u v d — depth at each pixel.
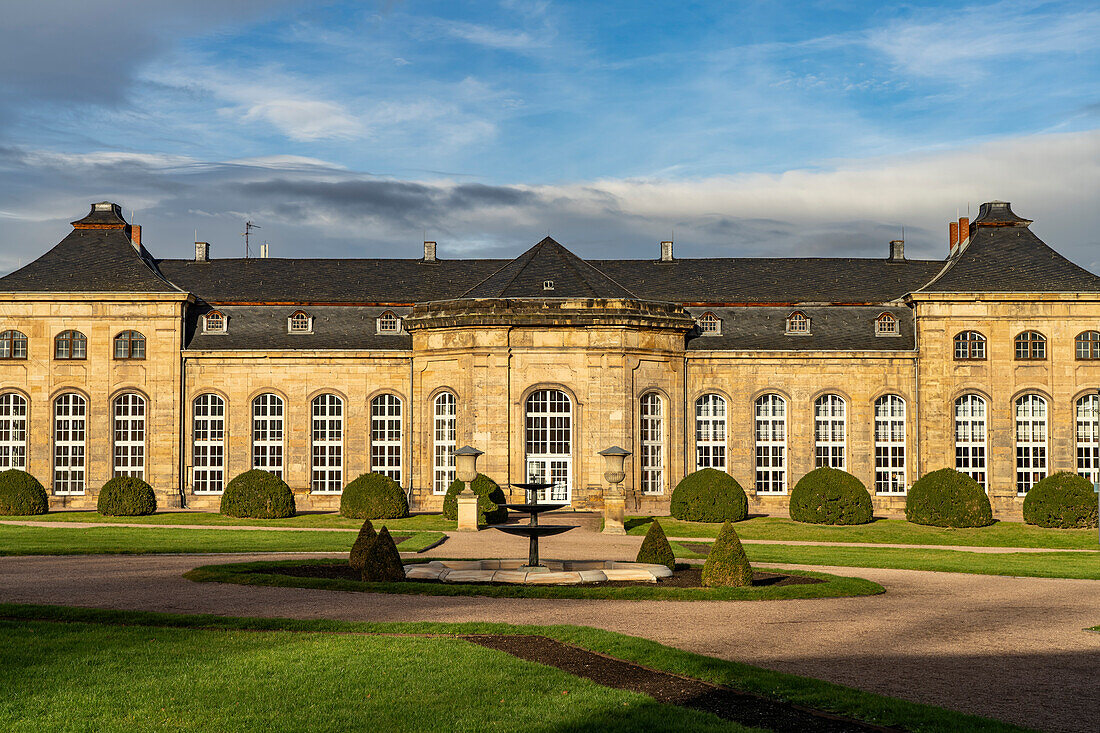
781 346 60.50
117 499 52.38
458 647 18.33
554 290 56.31
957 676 17.09
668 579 29.09
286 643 18.78
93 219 63.88
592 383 54.72
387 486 51.50
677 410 57.56
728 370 59.56
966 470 58.28
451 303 57.06
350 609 22.83
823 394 59.62
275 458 59.81
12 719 14.23
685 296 64.38
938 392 58.31
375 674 16.44
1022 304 58.41
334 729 13.88
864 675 17.09
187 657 17.58
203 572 28.25
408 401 59.47
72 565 31.17
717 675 16.58
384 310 62.91
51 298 58.81
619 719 14.25
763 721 14.36
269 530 44.72
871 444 59.22
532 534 30.38
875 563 35.16
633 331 55.66
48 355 58.88
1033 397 58.44
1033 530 49.22
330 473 59.84
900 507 58.69
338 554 34.56
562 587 26.23
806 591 26.27
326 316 62.59
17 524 47.72
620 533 45.84
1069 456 57.81
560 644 18.94
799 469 59.22
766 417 59.72
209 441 59.69
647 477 56.53
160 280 60.44
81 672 16.55
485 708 14.76
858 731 13.99
